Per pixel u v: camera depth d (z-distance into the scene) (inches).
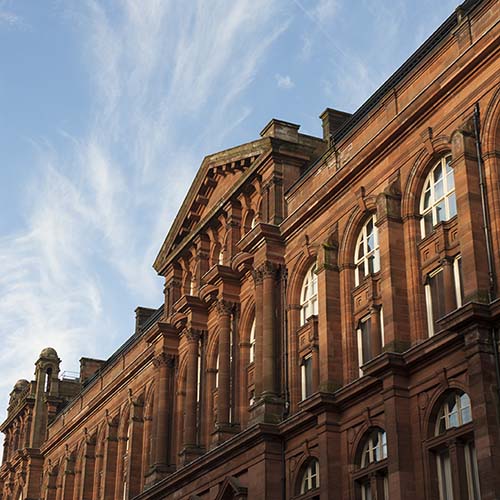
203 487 1731.1
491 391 1103.6
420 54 1496.1
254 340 1792.6
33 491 3080.7
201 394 1932.8
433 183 1366.9
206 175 2037.4
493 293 1159.0
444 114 1334.9
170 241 2182.6
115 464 2448.3
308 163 1808.6
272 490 1523.1
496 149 1230.3
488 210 1205.7
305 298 1656.0
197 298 1966.0
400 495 1219.2
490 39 1237.1
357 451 1379.2
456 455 1171.9
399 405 1264.8
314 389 1550.2
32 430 3208.7
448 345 1205.1
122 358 2600.9
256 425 1551.4
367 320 1466.5
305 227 1660.9
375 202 1466.5
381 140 1446.9
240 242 1780.3
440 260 1302.9
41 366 3326.8
